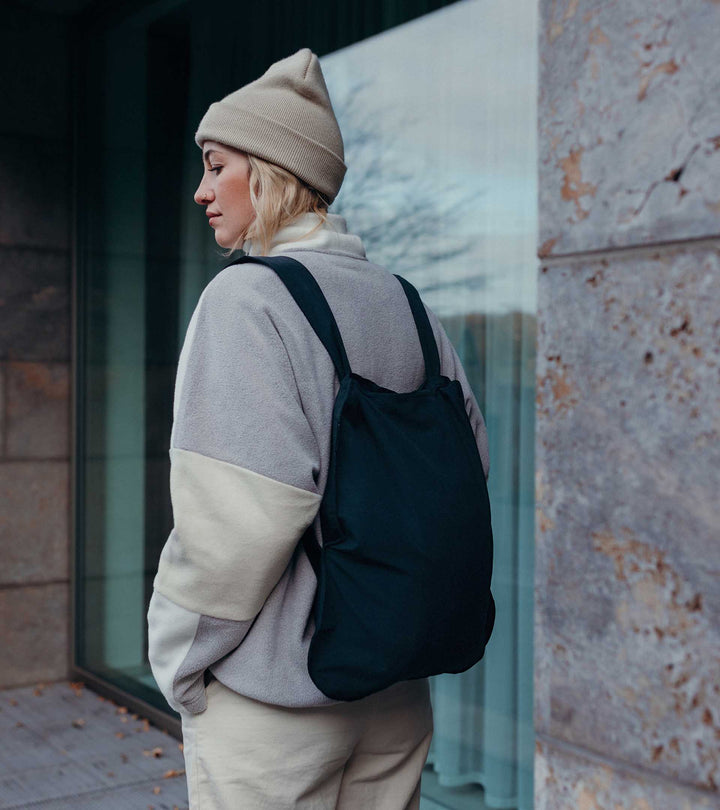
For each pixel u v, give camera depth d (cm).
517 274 257
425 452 140
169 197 392
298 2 335
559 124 118
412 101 290
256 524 130
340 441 136
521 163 256
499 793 266
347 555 133
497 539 267
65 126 455
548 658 120
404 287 164
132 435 416
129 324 419
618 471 112
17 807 312
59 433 454
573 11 116
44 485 451
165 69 399
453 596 135
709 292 103
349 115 314
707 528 103
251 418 133
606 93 112
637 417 110
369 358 149
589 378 115
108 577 435
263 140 155
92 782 333
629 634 111
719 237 101
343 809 156
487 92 265
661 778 108
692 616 105
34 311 446
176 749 367
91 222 452
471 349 272
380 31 302
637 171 109
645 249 108
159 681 143
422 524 133
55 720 400
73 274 454
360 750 154
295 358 138
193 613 136
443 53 279
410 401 145
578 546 116
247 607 135
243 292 139
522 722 260
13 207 440
